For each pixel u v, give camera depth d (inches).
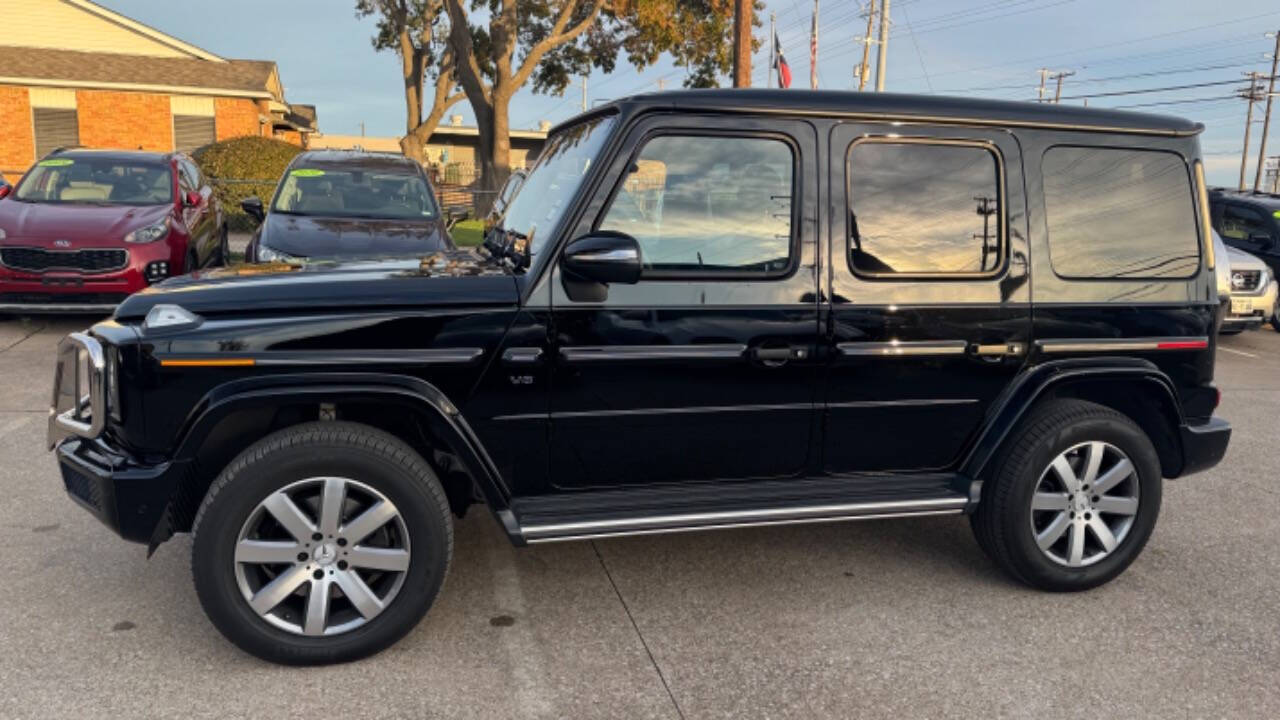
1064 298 144.0
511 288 126.4
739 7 682.2
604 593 146.9
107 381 119.4
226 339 117.6
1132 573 159.8
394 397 119.3
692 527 129.5
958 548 169.2
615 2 1055.0
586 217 127.0
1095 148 145.6
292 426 120.6
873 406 138.9
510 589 147.8
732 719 112.8
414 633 132.4
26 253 319.3
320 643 120.9
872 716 114.0
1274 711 116.7
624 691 118.5
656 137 128.7
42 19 1059.9
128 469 117.9
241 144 791.7
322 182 344.8
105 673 119.6
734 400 133.1
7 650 124.6
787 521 133.0
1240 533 180.9
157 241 334.6
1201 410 154.5
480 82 1028.5
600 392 128.6
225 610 117.3
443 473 137.3
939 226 138.9
